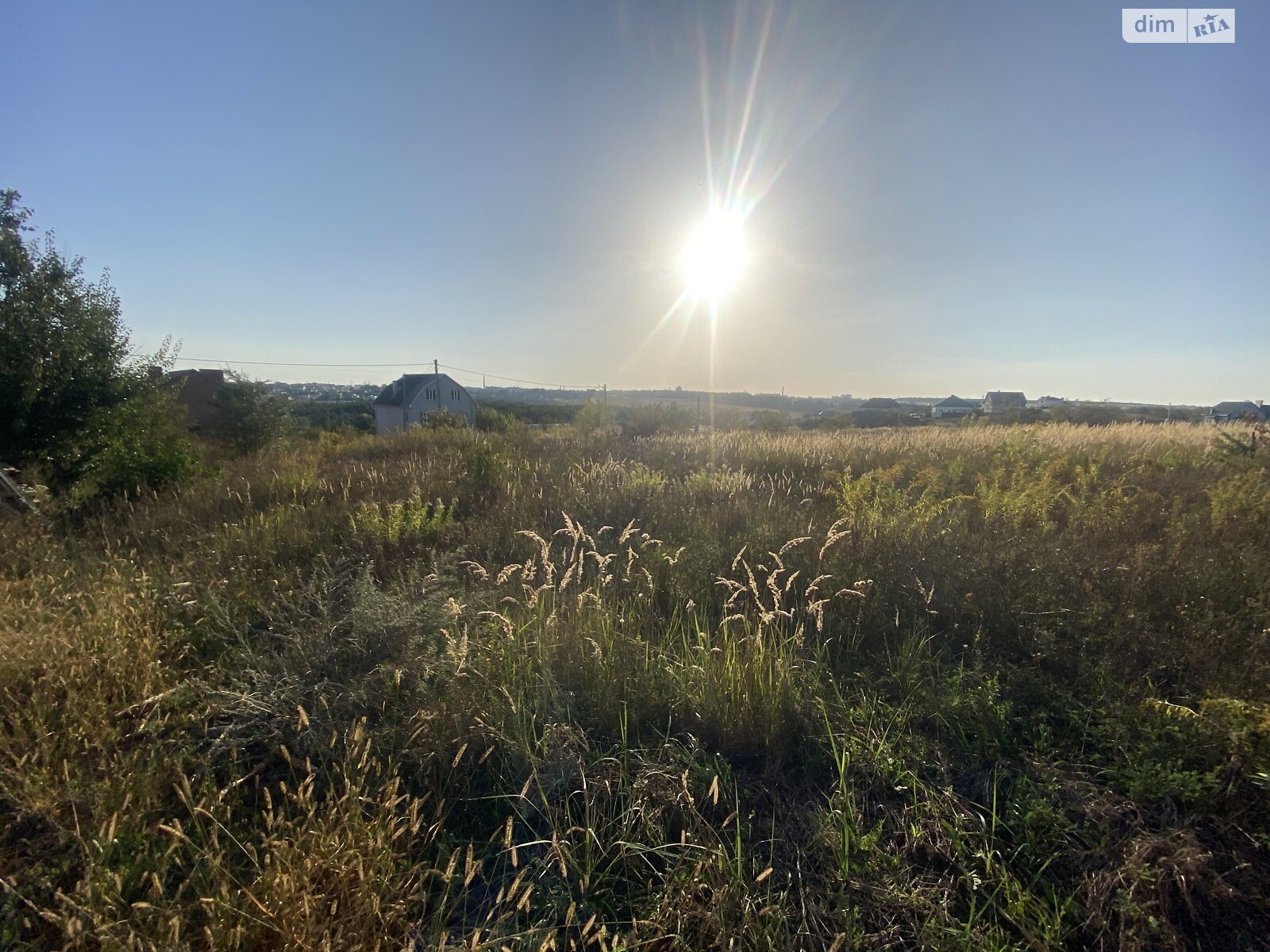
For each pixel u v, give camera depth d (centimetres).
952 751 264
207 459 1391
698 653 329
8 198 1123
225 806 225
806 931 185
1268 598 349
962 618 365
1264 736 233
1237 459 802
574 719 282
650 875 208
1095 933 187
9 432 1052
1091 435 1449
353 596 362
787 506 649
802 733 275
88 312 1139
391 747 257
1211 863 204
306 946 165
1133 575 383
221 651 346
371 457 1419
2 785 219
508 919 190
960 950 179
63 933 171
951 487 788
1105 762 254
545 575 414
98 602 367
